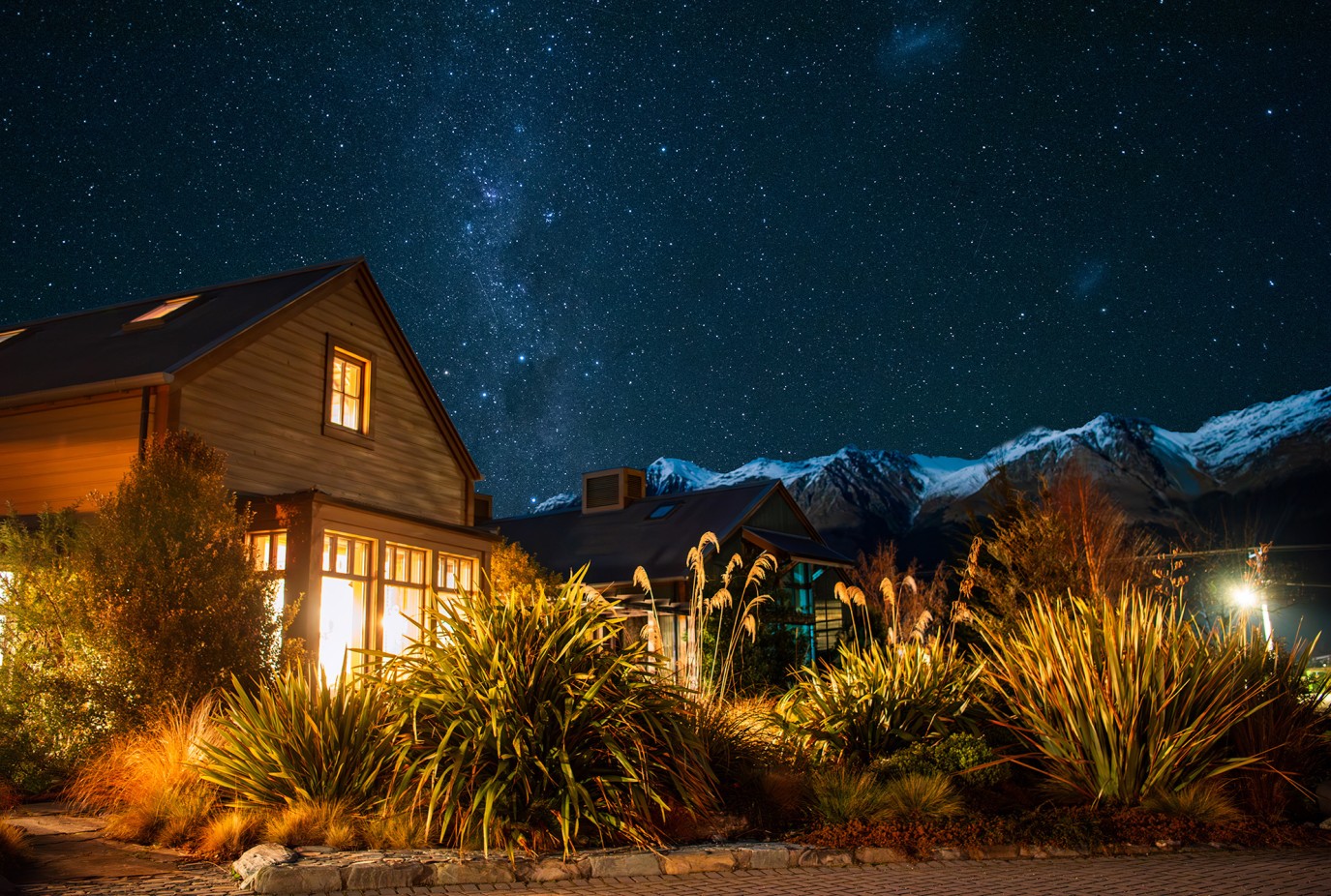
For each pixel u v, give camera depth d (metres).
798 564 25.62
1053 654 8.22
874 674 9.30
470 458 17.00
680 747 6.98
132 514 8.62
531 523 28.67
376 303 15.08
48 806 7.43
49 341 14.40
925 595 17.14
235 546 9.12
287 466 12.88
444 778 6.23
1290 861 6.31
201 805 6.46
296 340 13.33
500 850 5.95
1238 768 7.77
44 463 11.66
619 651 7.67
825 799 7.28
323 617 11.23
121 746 7.48
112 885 5.07
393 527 12.19
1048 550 14.24
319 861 5.42
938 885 5.65
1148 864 6.30
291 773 6.52
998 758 8.24
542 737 6.47
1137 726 7.63
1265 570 18.58
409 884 5.42
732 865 6.15
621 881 5.71
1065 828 6.93
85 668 8.00
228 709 7.97
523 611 6.98
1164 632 8.38
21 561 8.75
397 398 15.50
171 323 13.52
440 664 6.91
